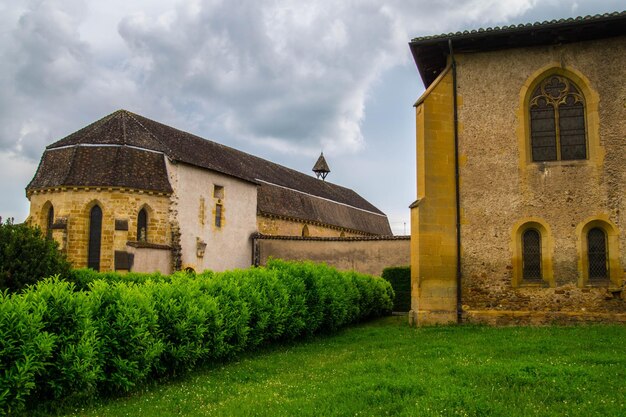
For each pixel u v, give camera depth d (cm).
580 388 754
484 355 1030
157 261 2633
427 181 1593
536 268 1545
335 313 1481
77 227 2575
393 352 1113
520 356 1011
